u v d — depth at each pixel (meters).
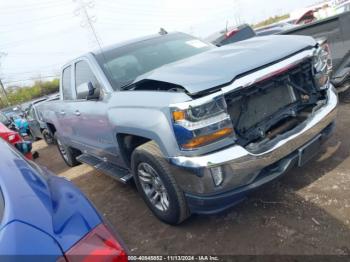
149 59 4.03
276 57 2.86
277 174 2.74
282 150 2.71
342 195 3.01
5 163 1.94
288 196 3.19
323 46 3.40
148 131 2.81
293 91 3.13
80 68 4.32
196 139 2.47
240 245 2.71
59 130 5.77
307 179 3.39
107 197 4.43
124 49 4.18
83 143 4.79
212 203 2.61
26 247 1.32
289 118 3.09
